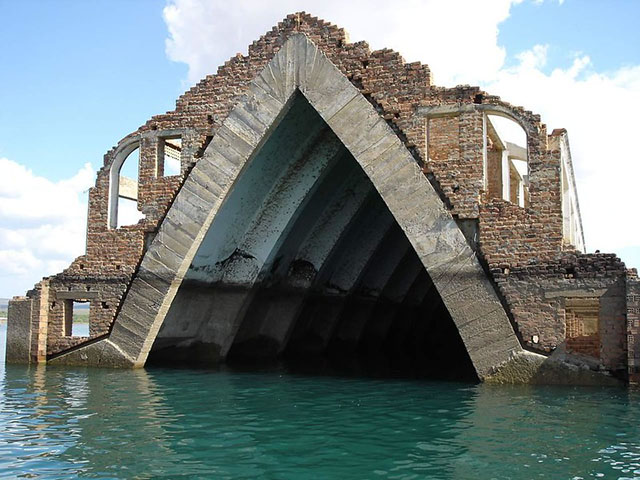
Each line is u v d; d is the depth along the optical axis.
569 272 12.11
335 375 15.27
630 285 11.49
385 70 14.09
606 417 9.35
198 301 17.45
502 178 16.97
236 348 19.23
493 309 12.48
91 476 6.72
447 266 12.89
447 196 13.16
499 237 12.70
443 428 8.83
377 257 22.19
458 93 13.35
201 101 15.77
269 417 9.65
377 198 19.39
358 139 13.98
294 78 14.70
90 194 16.45
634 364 11.38
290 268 19.08
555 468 6.96
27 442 8.09
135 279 15.52
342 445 7.94
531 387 11.91
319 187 17.44
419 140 13.56
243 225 17.12
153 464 7.12
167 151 18.47
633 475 6.72
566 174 14.36
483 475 6.73
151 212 15.80
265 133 14.87
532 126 12.73
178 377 14.19
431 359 21.83
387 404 10.78
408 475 6.73
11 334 16.38
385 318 24.27
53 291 16.38
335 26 14.71
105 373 14.57
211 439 8.24
